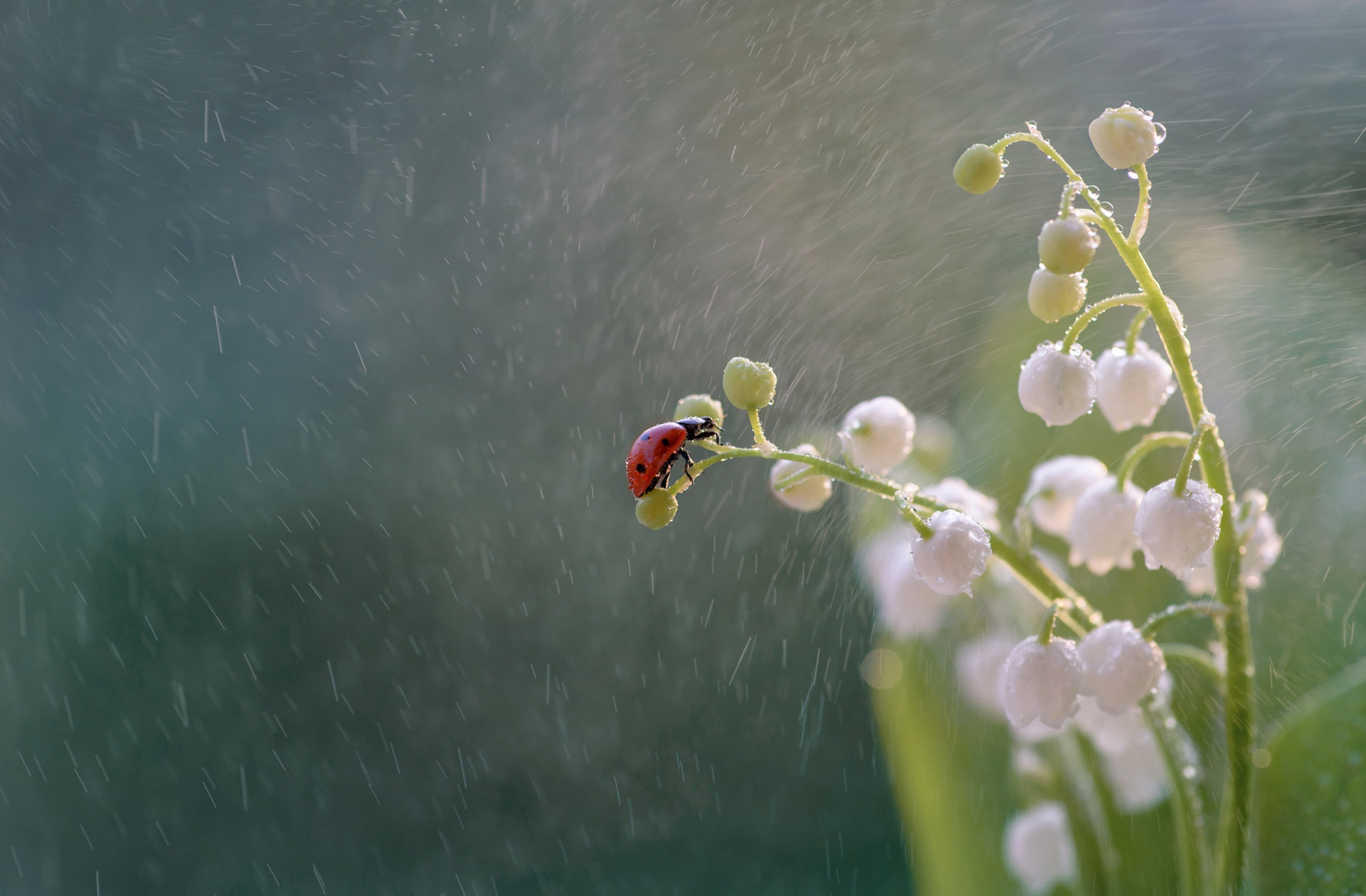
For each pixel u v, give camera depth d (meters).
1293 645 0.38
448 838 1.12
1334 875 0.33
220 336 1.46
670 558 1.16
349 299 1.41
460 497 1.29
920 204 0.97
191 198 1.48
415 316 1.37
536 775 1.13
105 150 1.49
